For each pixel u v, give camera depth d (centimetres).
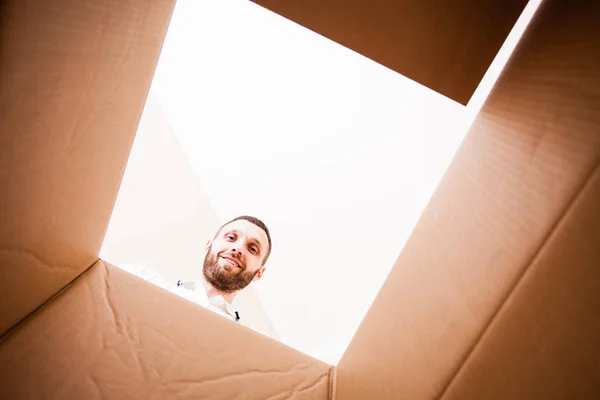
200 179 138
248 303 138
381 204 126
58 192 40
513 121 43
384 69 99
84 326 45
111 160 48
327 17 47
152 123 129
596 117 30
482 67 48
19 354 39
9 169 32
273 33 111
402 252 62
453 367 35
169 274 135
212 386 46
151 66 47
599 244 27
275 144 131
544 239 30
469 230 43
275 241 138
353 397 49
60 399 38
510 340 31
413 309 48
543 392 28
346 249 134
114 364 43
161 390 43
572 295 27
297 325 136
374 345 54
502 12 45
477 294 36
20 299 40
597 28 34
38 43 29
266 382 50
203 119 132
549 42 41
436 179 93
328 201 133
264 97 125
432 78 49
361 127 122
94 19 34
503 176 40
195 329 52
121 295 51
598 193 28
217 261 128
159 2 43
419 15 46
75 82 35
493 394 31
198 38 116
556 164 32
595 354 26
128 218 129
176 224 139
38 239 39
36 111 32
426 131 101
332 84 119
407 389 41
